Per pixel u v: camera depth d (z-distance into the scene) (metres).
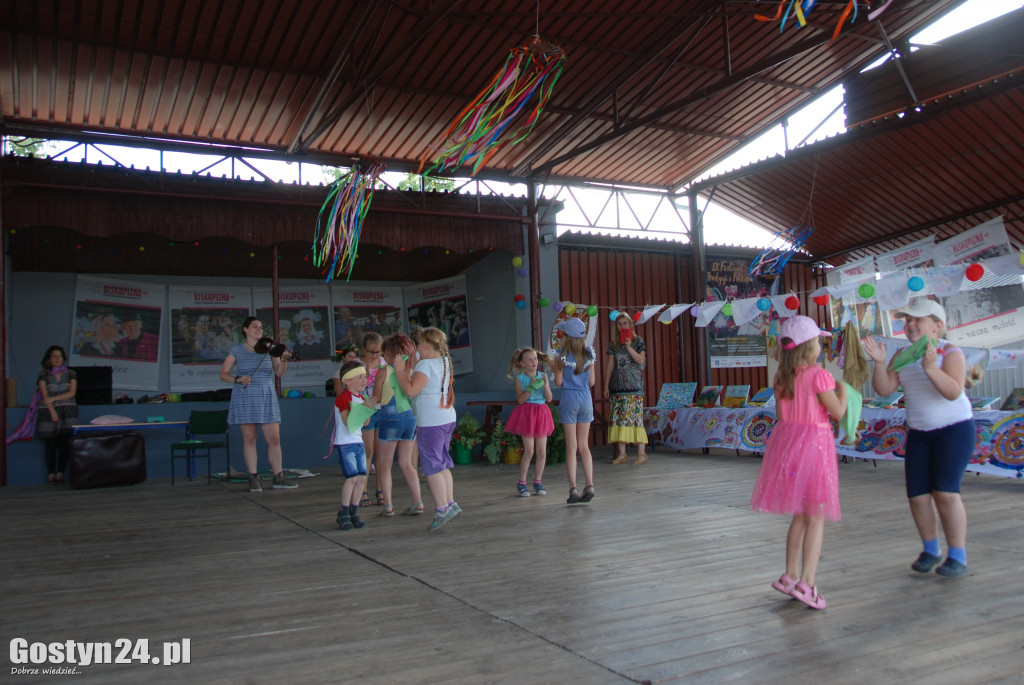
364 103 9.55
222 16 7.65
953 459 3.69
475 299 13.17
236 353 7.57
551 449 9.66
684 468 8.86
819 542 3.23
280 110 9.42
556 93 9.88
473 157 10.95
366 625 3.10
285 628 3.08
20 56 7.83
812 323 3.38
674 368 13.26
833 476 3.22
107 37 7.70
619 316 9.53
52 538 5.16
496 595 3.53
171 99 8.90
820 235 13.87
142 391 13.13
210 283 13.81
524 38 8.77
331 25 7.99
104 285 13.05
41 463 8.50
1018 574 3.73
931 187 11.55
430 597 3.52
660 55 9.62
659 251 13.30
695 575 3.84
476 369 13.11
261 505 6.59
